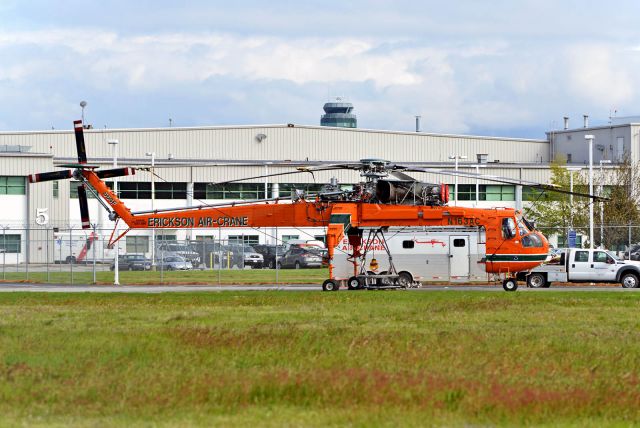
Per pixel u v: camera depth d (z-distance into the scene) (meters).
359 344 48.44
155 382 39.16
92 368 42.38
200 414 34.22
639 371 42.41
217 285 111.75
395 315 65.25
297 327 56.75
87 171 97.56
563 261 108.31
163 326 57.88
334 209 91.06
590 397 36.53
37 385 38.91
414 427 32.22
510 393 36.81
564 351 47.16
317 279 123.06
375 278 95.88
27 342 50.19
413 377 39.78
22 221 178.38
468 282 112.75
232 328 56.06
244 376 40.28
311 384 38.16
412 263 108.12
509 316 64.44
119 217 96.81
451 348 47.44
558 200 166.75
